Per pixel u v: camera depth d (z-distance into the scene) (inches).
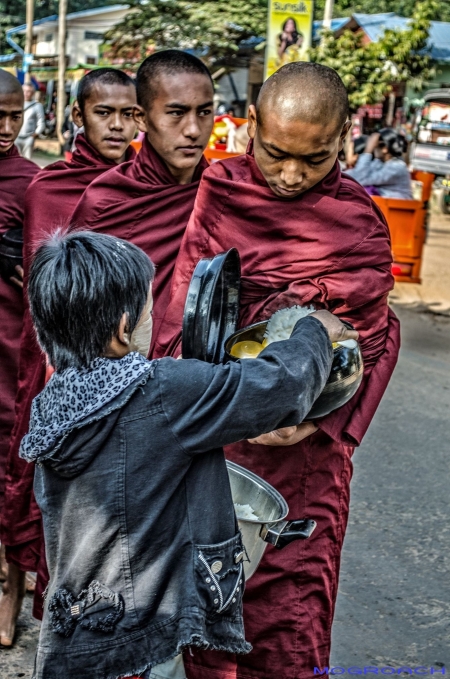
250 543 80.7
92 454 66.2
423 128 622.8
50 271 65.4
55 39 1568.7
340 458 97.4
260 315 92.2
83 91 135.7
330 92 83.7
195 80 108.6
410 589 143.2
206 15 856.9
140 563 67.9
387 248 92.0
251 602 95.1
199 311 77.9
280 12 456.4
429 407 228.5
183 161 110.3
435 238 522.6
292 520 88.5
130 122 136.8
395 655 125.3
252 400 66.2
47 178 128.3
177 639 67.7
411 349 284.5
